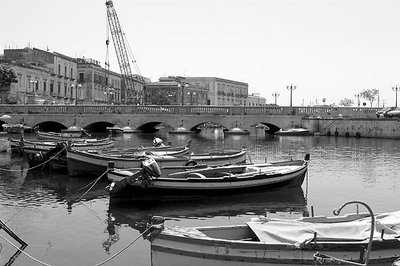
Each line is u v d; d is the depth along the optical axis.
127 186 18.59
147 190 18.88
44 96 93.94
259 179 20.75
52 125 79.00
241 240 11.42
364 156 39.44
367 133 65.38
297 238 11.04
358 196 21.75
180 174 20.97
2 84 79.88
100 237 14.82
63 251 13.48
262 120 71.75
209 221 16.92
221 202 19.98
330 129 69.06
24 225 16.20
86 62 111.62
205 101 140.38
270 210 18.75
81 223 16.48
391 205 19.83
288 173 21.67
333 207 19.48
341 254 10.62
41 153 28.55
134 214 17.70
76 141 39.44
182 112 72.94
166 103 119.06
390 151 44.19
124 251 13.44
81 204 19.58
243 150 30.64
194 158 26.69
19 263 12.54
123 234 15.16
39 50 98.81
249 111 71.81
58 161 27.92
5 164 31.66
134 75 124.44
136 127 74.00
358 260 10.67
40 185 23.91
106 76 118.19
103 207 18.98
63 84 102.69
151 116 73.50
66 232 15.36
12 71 80.62
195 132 75.56
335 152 43.12
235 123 71.94
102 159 25.36
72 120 74.25
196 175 20.78
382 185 24.70
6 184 24.20
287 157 38.31
